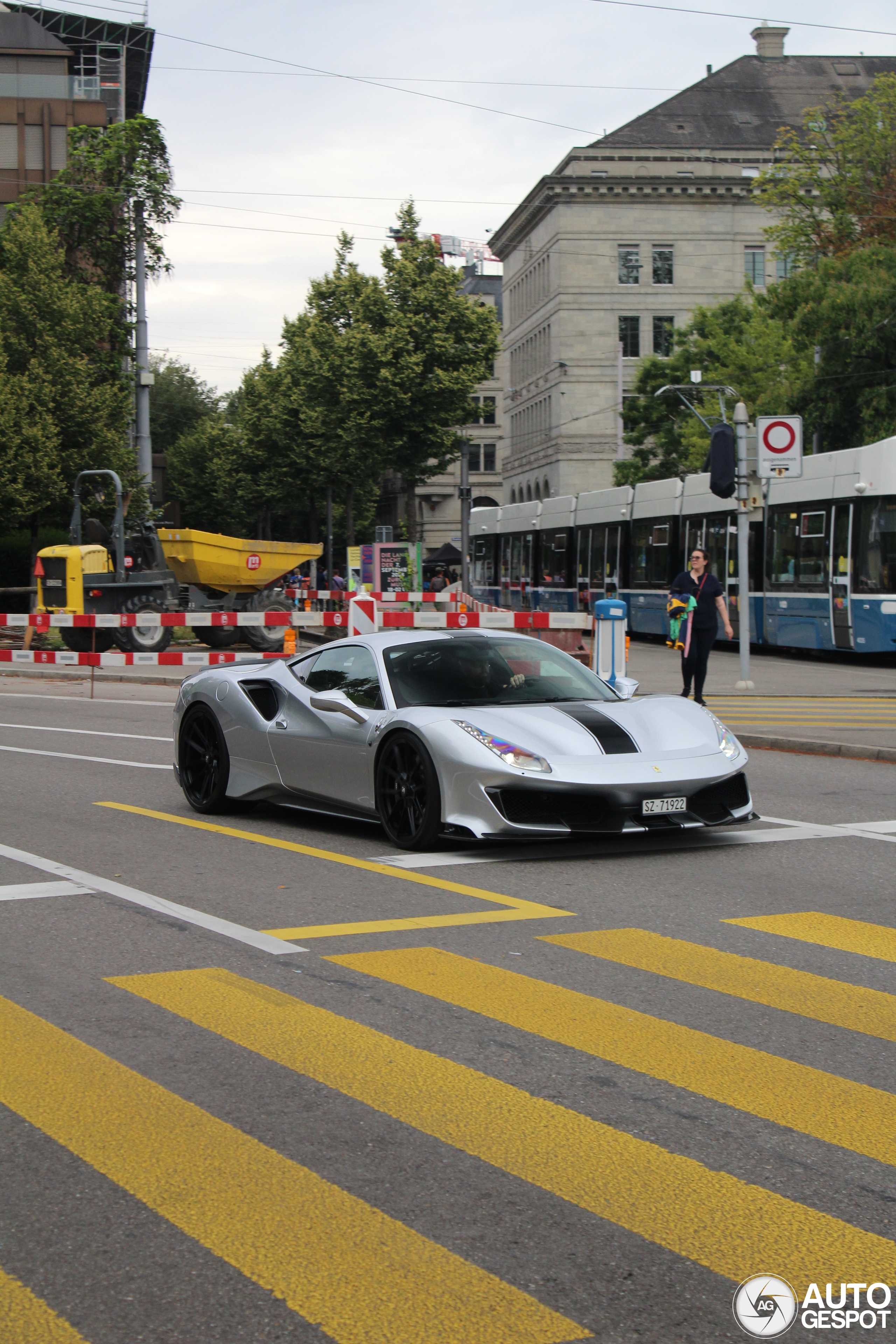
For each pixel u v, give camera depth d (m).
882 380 38.59
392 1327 2.77
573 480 79.50
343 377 49.09
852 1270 3.00
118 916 6.41
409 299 42.75
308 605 32.00
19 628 31.78
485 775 7.46
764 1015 4.84
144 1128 3.81
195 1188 3.42
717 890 6.93
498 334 43.56
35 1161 3.60
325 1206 3.31
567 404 79.38
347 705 8.45
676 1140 3.71
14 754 12.90
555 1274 2.98
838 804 9.66
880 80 52.38
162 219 50.75
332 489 62.03
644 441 62.03
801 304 39.88
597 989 5.16
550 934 6.01
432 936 6.00
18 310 44.22
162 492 47.84
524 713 8.02
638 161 78.56
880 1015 4.84
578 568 38.59
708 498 31.17
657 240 79.06
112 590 28.72
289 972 5.40
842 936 5.98
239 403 81.69
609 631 15.29
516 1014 4.84
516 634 9.22
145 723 15.84
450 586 41.31
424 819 7.81
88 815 9.48
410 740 7.90
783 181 53.72
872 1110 3.93
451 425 43.22
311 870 7.49
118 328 49.44
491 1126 3.81
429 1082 4.15
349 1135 3.75
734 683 20.75
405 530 45.09
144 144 50.34
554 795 7.48
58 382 43.91
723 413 48.84
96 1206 3.33
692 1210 3.28
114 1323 2.80
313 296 51.25
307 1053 4.43
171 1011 4.89
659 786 7.53
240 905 6.63
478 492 112.69
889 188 51.78
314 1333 2.76
